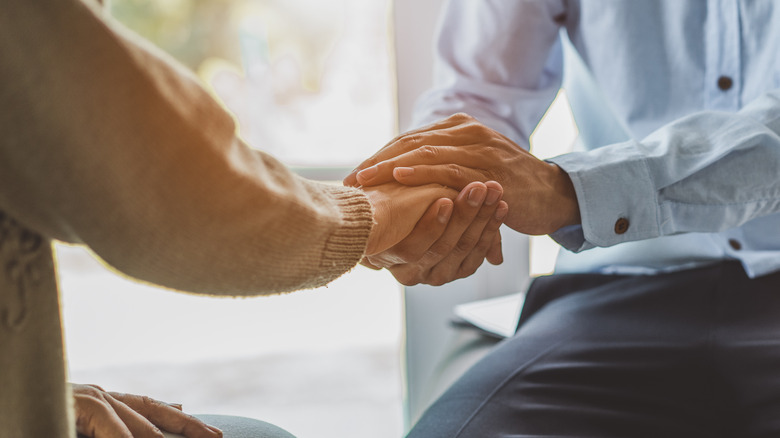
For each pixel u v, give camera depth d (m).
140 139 0.37
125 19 2.42
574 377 0.88
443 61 1.22
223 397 2.05
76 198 0.37
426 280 0.91
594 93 1.12
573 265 1.11
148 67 0.38
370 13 2.36
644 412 0.84
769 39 0.94
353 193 0.61
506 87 1.17
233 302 2.92
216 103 0.43
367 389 2.10
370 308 2.80
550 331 0.97
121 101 0.36
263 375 2.20
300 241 0.49
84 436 0.54
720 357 0.84
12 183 0.36
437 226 0.79
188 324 2.66
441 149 0.85
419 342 1.73
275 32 2.41
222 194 0.42
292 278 0.50
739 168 0.87
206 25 2.43
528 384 0.88
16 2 0.33
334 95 2.45
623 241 0.90
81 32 0.35
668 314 0.93
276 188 0.47
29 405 0.39
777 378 0.81
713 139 0.89
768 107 0.90
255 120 2.48
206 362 2.31
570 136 1.69
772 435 0.79
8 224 0.38
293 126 2.48
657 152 0.89
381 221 0.74
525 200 0.87
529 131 1.23
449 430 0.82
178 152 0.39
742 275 0.93
